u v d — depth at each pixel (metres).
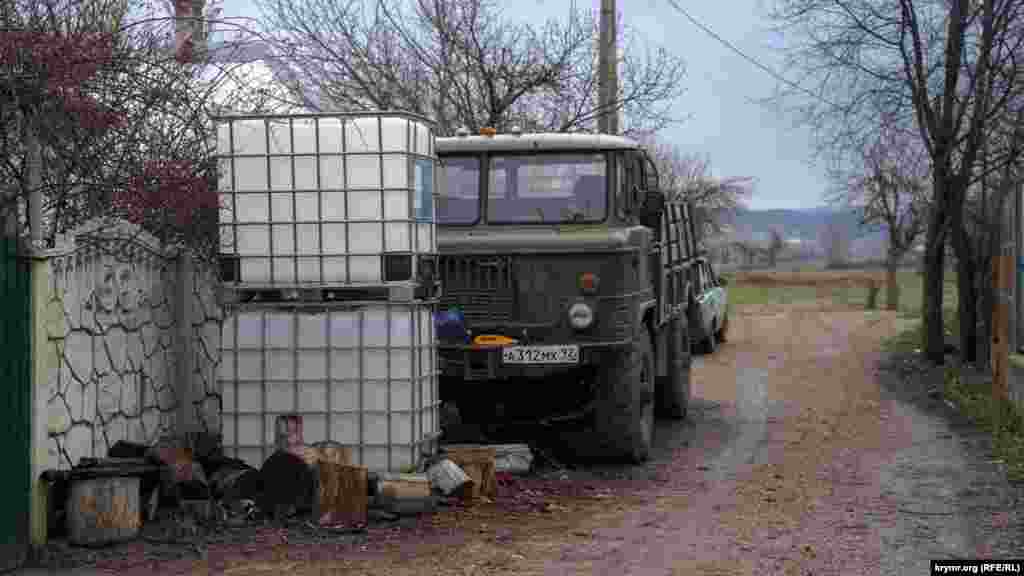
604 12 17.33
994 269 15.70
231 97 9.46
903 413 14.59
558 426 11.13
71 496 7.36
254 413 8.66
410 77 17.39
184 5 8.59
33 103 6.98
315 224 8.59
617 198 11.08
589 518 8.64
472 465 9.20
